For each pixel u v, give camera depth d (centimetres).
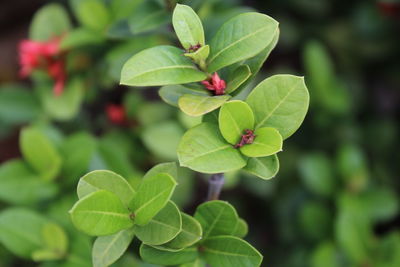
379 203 70
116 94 84
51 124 78
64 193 60
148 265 48
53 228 55
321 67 75
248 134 45
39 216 56
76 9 67
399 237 63
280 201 83
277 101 45
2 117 73
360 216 63
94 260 45
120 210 44
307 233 71
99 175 45
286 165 85
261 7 91
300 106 45
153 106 75
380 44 87
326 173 72
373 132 88
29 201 59
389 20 83
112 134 75
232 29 45
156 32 57
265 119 45
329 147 86
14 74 106
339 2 90
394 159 86
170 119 75
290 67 98
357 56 90
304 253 77
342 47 91
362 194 71
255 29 45
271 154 44
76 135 61
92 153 59
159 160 75
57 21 68
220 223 47
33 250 55
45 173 59
